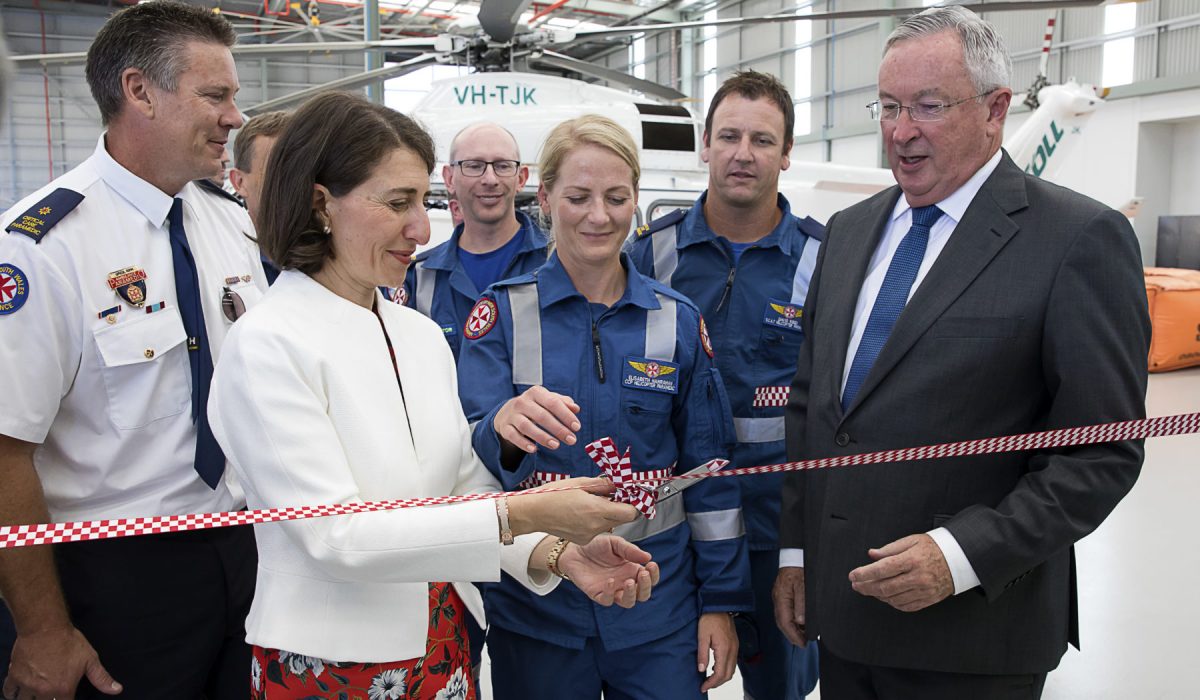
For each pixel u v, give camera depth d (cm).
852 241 154
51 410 130
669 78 1883
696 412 154
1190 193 1167
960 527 119
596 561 124
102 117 141
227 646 153
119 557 138
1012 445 117
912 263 138
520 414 125
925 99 129
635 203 150
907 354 130
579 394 147
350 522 98
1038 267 123
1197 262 1107
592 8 1594
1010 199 129
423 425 116
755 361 195
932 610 129
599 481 115
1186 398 726
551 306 150
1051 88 707
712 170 195
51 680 129
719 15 1755
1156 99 1128
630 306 151
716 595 151
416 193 110
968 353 125
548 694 146
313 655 102
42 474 137
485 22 464
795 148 1595
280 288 109
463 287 242
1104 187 1205
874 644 132
